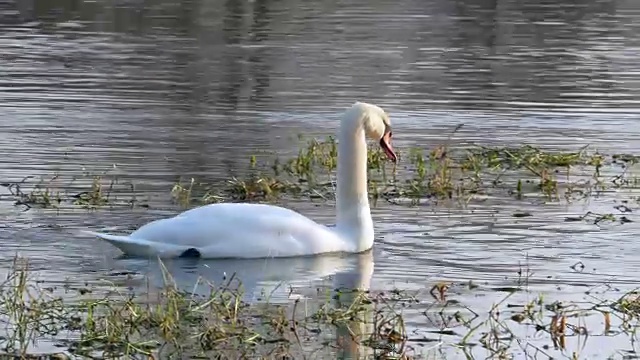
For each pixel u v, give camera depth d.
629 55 30.39
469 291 12.22
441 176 16.92
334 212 15.47
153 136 20.27
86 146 19.27
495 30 34.53
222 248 13.11
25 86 25.02
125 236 13.35
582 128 21.66
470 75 27.12
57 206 15.23
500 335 10.99
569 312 11.59
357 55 29.67
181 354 10.38
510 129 21.50
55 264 12.84
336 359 10.28
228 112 22.62
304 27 34.47
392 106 23.39
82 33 32.84
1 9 37.44
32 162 17.97
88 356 10.34
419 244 13.96
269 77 26.47
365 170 13.71
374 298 11.97
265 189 16.33
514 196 16.41
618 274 12.80
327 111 22.83
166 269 12.71
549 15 37.97
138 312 11.10
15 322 11.12
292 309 11.57
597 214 15.37
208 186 16.66
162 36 32.47
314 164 18.38
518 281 12.55
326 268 12.99
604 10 39.44
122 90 24.77
